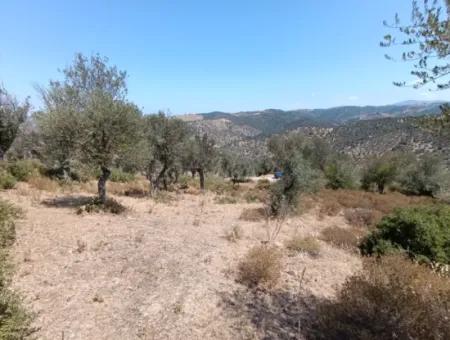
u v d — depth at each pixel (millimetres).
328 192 22000
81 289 4672
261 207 13750
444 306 4211
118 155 10016
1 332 2777
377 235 8484
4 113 14695
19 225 7098
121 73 18312
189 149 19594
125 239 7109
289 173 12461
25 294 4305
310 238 8664
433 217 8062
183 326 4074
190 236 8125
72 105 10523
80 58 17141
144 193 15492
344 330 4121
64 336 3574
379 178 27562
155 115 15727
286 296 5332
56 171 15898
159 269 5668
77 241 6516
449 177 27719
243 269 5965
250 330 4180
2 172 12094
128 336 3742
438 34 3061
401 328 3893
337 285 5875
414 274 5383
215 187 24234
